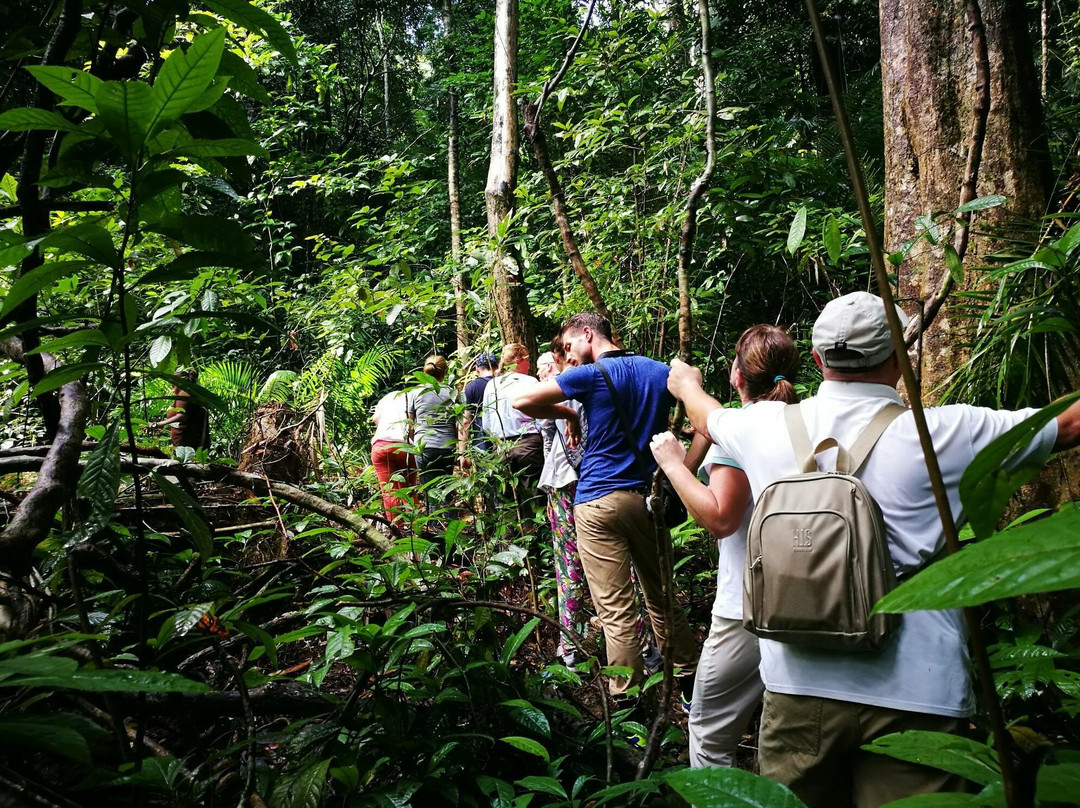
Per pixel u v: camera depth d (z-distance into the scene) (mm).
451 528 2275
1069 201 2439
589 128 4762
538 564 3488
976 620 474
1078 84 4031
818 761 1471
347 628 1765
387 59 13422
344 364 5461
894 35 2699
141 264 3752
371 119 13328
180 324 1265
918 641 1382
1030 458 1358
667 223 4371
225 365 4934
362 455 4961
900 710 1377
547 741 1989
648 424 2830
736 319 5344
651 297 4441
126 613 1949
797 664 1474
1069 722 1684
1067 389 2115
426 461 4090
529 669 2801
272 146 7422
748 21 9289
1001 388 2078
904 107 2666
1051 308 1831
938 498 491
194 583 2285
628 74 5453
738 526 1968
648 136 5031
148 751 1608
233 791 1631
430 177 11469
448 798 1613
